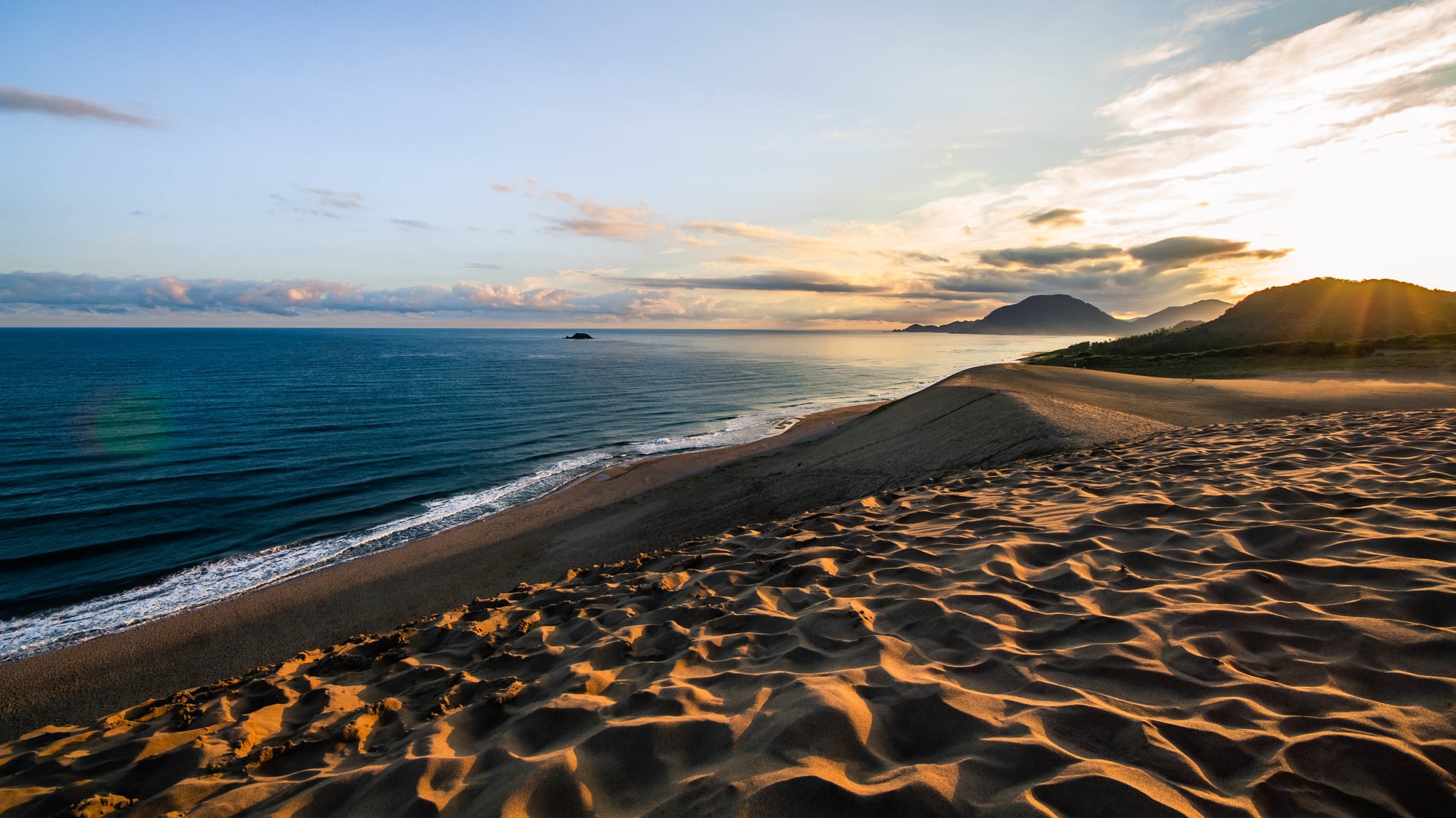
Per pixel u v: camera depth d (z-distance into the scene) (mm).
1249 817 1627
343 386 57281
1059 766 1896
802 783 1904
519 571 12719
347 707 3309
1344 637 2471
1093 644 2719
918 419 21094
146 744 2992
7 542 16422
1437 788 1647
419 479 23172
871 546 4961
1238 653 2498
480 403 46094
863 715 2299
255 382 61156
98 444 29609
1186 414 17281
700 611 3936
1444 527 3570
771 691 2621
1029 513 5469
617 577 5461
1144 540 4172
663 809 1944
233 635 10586
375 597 11914
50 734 3322
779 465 19781
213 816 2252
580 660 3385
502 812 1980
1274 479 5570
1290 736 1919
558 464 25594
